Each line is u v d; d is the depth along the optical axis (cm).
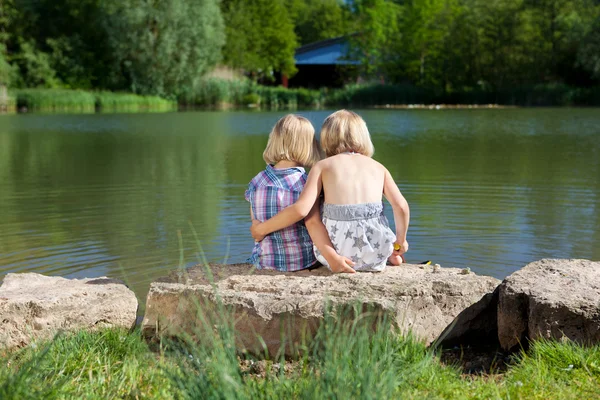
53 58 4181
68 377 261
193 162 1176
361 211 368
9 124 2392
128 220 662
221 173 1020
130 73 4162
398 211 379
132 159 1239
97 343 314
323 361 259
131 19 3984
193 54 4128
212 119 2702
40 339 321
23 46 4122
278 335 319
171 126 2259
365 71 5078
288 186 385
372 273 362
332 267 367
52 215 696
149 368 281
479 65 4612
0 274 484
